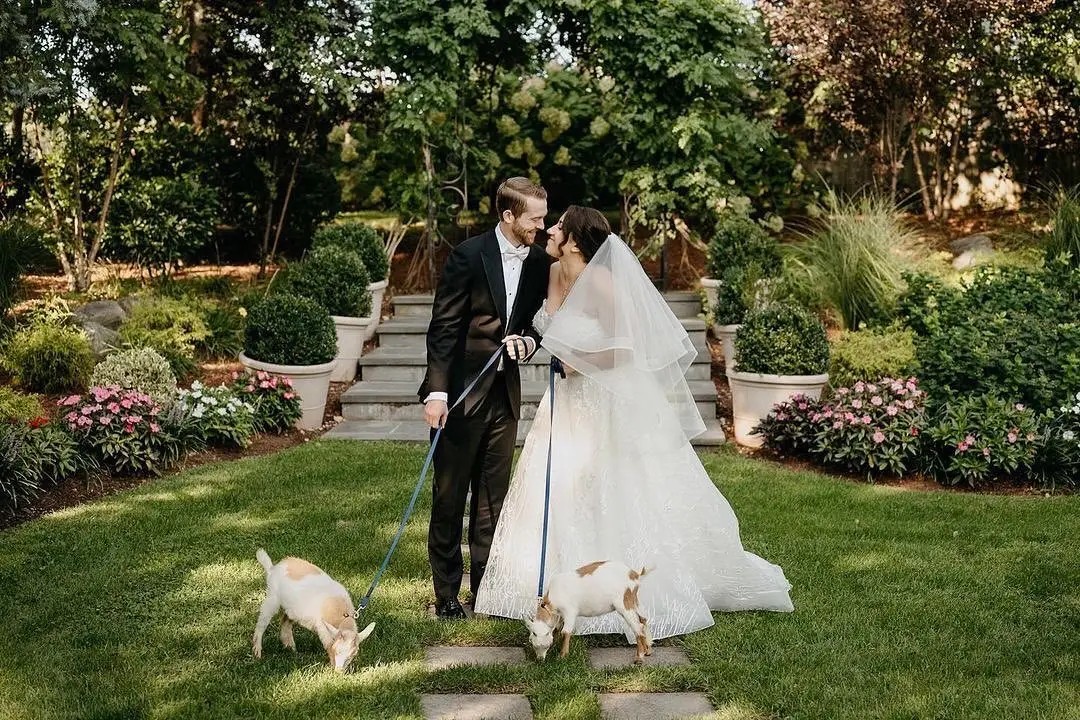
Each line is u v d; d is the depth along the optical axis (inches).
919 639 149.3
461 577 165.5
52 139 367.2
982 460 243.8
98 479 230.4
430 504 216.4
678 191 373.7
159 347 308.3
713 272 354.3
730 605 161.9
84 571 173.6
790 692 131.0
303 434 286.2
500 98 409.4
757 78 407.8
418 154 383.2
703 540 159.9
